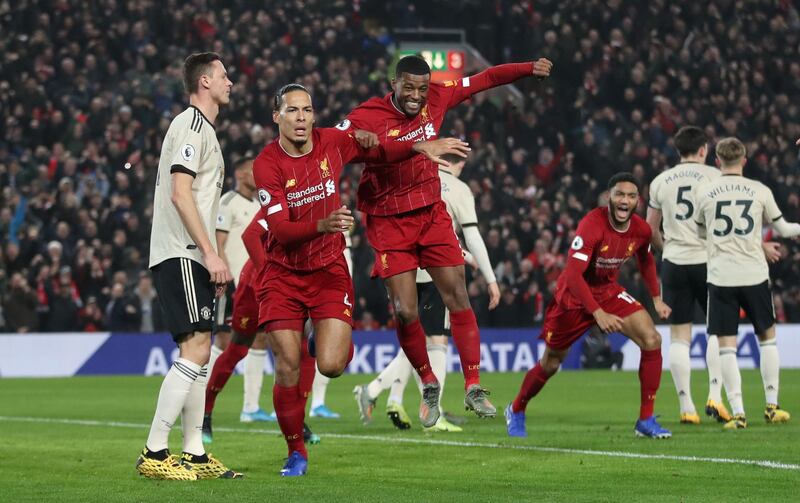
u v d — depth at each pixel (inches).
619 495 430.6
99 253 1483.8
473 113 1824.6
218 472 492.4
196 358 497.4
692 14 2080.5
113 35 1807.3
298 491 444.1
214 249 490.6
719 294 732.7
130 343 1440.7
